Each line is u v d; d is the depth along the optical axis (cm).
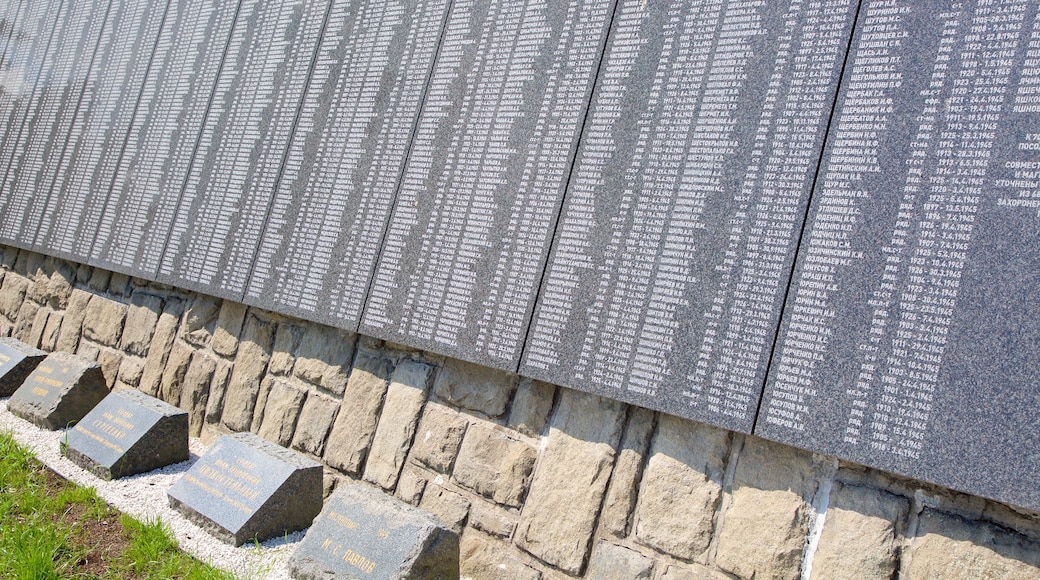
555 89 431
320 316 491
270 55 594
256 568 360
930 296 301
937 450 285
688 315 355
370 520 349
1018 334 281
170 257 596
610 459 373
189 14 678
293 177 540
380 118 508
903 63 329
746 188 354
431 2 511
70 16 801
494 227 431
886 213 318
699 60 386
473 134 458
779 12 368
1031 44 302
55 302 705
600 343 376
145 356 612
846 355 312
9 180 776
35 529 378
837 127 338
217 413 547
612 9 424
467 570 399
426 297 447
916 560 292
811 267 329
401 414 453
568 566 367
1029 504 265
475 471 414
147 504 421
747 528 330
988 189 299
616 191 393
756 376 330
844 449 303
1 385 596
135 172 655
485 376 429
